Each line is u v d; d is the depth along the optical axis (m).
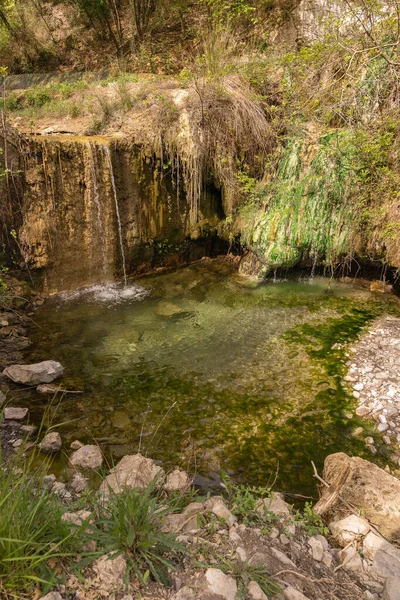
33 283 5.96
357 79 5.77
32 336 5.14
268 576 2.15
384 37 5.97
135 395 4.22
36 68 10.45
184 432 3.77
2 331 5.12
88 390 4.27
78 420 3.87
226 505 2.77
